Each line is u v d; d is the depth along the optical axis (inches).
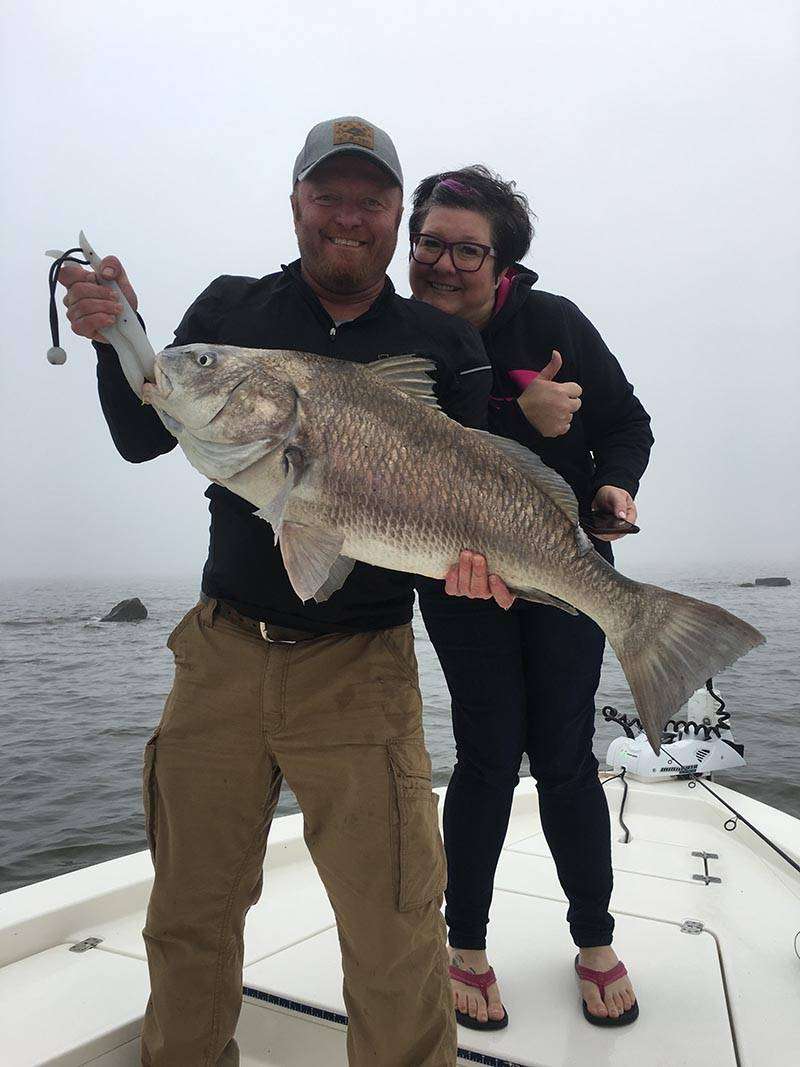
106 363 76.4
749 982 99.8
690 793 165.5
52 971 101.1
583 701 97.7
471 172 106.6
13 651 737.0
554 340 105.0
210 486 85.0
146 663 629.3
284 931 113.2
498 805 97.1
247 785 79.6
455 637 97.4
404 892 73.3
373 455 75.6
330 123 80.9
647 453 107.3
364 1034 74.1
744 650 79.2
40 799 270.7
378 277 84.0
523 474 81.0
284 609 78.6
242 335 84.2
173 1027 77.5
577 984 100.3
